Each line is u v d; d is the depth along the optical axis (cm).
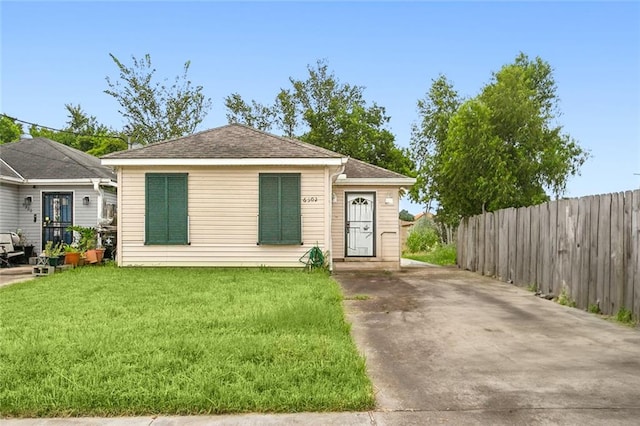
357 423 371
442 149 2500
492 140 1664
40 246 1730
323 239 1330
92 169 1795
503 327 672
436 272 1462
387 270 1503
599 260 774
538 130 1717
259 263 1327
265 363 490
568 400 408
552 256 941
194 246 1326
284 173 1328
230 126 1498
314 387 423
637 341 592
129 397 403
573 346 571
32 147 1938
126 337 580
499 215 1272
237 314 708
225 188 1328
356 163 1717
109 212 1772
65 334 598
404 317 737
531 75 2025
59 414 389
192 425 371
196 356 511
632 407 394
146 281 1059
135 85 3309
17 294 905
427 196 2353
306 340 567
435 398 416
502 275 1233
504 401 407
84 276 1148
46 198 1747
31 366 478
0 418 384
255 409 395
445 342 593
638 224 677
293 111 3381
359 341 597
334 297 865
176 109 3384
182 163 1300
